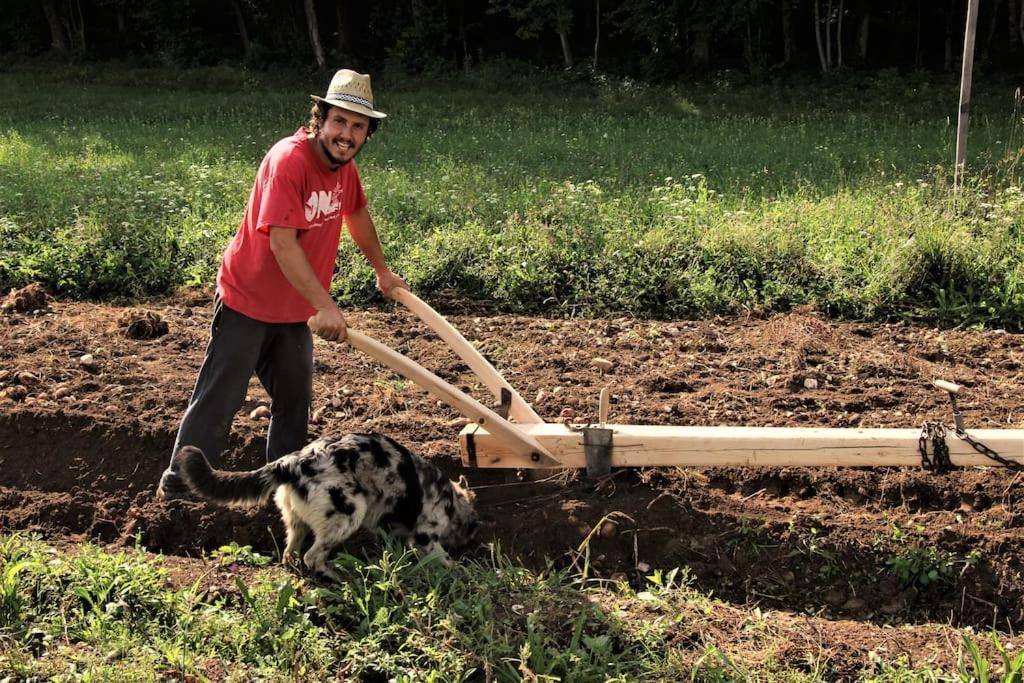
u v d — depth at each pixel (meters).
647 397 6.54
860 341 7.62
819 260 8.90
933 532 4.86
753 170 13.74
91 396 6.23
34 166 13.79
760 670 3.99
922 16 33.09
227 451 5.62
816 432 4.79
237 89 29.33
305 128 4.52
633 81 28.81
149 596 4.31
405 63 32.84
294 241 4.33
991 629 4.55
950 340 7.61
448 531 4.71
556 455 4.97
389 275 5.27
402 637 4.12
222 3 38.41
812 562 4.82
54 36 36.78
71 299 8.71
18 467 5.63
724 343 7.54
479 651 4.01
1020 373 6.90
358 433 4.56
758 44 31.25
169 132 19.23
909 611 4.66
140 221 9.71
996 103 22.73
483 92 27.20
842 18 31.91
